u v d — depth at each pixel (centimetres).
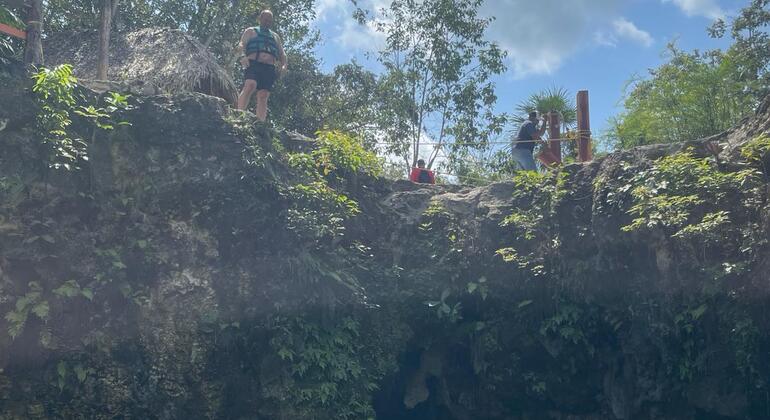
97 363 873
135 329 896
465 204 1167
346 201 1080
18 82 909
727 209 938
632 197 1002
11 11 1010
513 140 1302
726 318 915
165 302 921
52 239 870
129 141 954
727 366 925
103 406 867
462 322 1124
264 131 1048
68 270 879
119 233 923
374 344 1070
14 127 888
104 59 1264
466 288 1113
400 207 1173
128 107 960
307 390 964
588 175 1080
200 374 917
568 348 1063
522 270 1087
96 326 881
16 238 854
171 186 960
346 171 1135
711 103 1481
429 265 1130
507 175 1798
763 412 915
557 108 1324
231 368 938
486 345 1100
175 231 949
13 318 828
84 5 1998
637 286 998
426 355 1143
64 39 1391
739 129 1002
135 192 945
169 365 903
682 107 1496
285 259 989
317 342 995
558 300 1060
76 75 1284
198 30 2202
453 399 1141
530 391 1097
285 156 1072
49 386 848
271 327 964
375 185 1181
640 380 1006
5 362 831
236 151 999
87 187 915
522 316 1087
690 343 953
